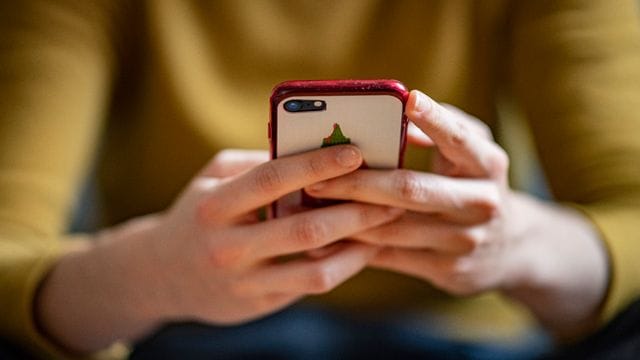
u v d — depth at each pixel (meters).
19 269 0.77
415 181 0.65
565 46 0.86
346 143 0.64
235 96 0.87
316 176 0.63
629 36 0.87
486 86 0.90
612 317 0.78
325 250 0.69
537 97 0.87
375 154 0.64
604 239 0.78
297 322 0.82
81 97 0.84
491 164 0.68
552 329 0.81
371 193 0.65
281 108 0.62
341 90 0.61
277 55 0.86
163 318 0.76
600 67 0.86
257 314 0.72
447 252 0.70
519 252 0.74
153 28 0.85
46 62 0.83
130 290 0.74
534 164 0.99
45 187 0.81
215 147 0.85
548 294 0.77
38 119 0.81
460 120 0.70
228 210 0.66
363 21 0.87
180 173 0.87
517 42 0.89
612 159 0.82
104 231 0.92
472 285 0.73
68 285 0.76
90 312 0.75
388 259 0.72
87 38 0.85
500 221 0.70
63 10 0.84
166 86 0.85
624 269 0.77
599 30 0.87
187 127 0.85
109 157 0.90
